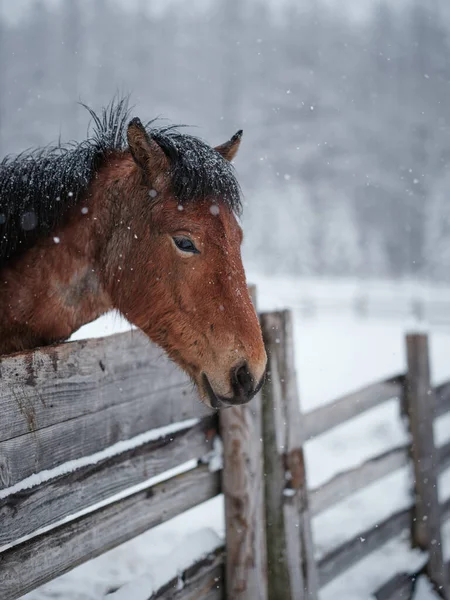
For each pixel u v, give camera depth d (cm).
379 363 1358
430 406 483
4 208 281
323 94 4191
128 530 256
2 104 3638
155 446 273
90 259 283
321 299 2548
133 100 4206
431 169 4159
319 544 479
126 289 276
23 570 211
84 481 237
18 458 212
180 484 286
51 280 281
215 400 259
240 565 306
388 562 459
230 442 304
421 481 474
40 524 219
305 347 1587
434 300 2656
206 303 257
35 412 220
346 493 397
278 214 3556
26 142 3447
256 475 310
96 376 247
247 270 3481
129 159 291
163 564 280
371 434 802
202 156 263
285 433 327
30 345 288
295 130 3981
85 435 242
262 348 256
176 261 261
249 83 4634
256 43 5025
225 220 260
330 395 1006
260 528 313
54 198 278
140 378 271
